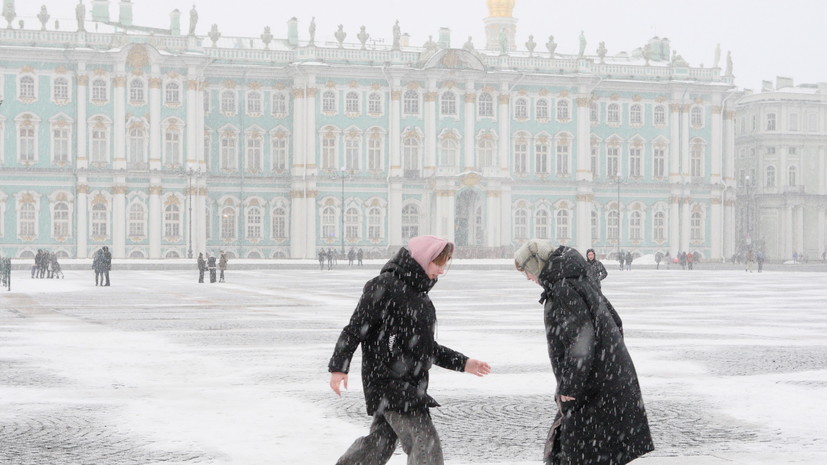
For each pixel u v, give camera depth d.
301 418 14.58
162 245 106.00
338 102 110.69
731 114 124.06
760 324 30.23
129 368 19.95
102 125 104.38
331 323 30.72
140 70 104.94
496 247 109.19
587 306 8.97
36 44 103.06
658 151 120.62
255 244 110.94
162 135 106.00
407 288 8.66
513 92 115.25
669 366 20.12
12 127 103.06
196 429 13.78
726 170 124.50
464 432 13.66
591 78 116.06
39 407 15.48
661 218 120.69
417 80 112.38
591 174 117.56
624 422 8.84
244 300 42.97
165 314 34.66
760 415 14.80
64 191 104.12
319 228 110.56
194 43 106.69
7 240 103.00
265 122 110.94
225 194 109.94
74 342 24.91
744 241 141.38
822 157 139.62
